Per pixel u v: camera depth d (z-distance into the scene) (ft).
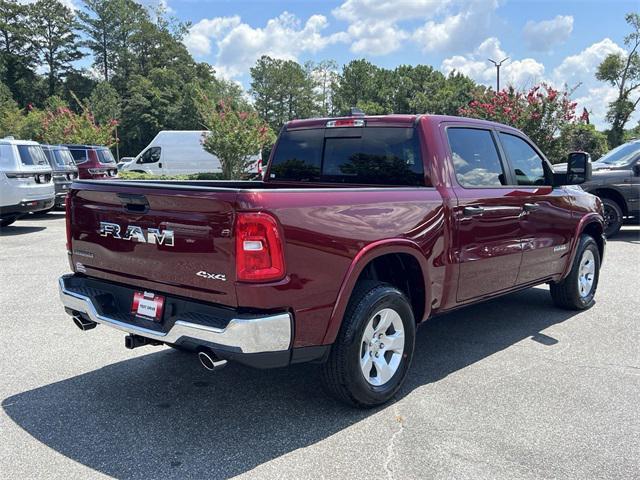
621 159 38.63
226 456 10.48
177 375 14.43
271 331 10.16
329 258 11.02
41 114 110.93
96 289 12.81
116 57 321.93
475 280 15.07
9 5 307.37
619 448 10.84
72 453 10.55
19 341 16.96
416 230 12.91
